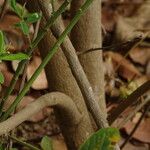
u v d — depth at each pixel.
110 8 2.49
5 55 0.92
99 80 1.24
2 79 0.96
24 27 1.00
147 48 2.25
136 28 2.37
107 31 2.29
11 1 1.00
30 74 1.80
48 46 1.14
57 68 1.17
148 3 2.56
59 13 0.95
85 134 1.22
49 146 1.05
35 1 1.09
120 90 1.74
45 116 1.79
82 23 1.20
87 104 1.01
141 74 2.18
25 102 1.76
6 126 0.92
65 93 1.18
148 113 1.90
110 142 0.82
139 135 1.87
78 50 1.21
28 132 1.73
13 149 1.10
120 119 1.65
